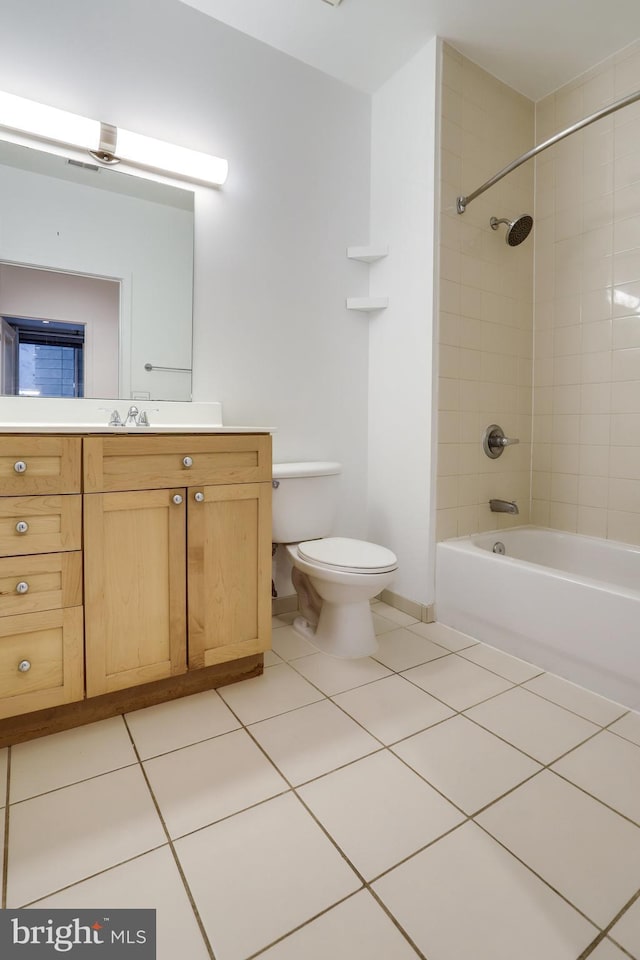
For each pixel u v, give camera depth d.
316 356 2.41
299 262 2.34
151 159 1.92
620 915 0.92
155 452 1.49
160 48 1.96
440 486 2.28
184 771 1.29
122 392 1.95
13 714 1.33
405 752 1.37
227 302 2.16
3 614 1.31
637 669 1.57
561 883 0.98
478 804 1.18
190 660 1.59
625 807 1.18
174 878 0.98
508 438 2.43
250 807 1.17
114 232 1.92
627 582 2.19
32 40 1.74
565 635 1.77
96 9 1.83
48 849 1.05
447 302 2.25
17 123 1.71
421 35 2.14
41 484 1.34
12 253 1.77
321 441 2.45
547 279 2.56
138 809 1.16
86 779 1.26
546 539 2.48
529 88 2.50
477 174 2.35
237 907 0.92
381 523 2.53
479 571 2.08
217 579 1.63
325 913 0.91
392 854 1.04
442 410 2.26
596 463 2.38
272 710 1.57
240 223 2.17
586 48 2.23
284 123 2.27
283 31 2.12
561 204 2.49
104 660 1.45
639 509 2.22
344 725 1.50
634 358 2.22
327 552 1.95
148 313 1.99
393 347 2.42
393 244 2.40
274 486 2.05
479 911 0.92
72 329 1.86
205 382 2.12
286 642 2.09
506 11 2.01
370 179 2.54
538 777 1.28
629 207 2.22
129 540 1.47
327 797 1.20
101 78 1.85
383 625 2.27
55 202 1.83
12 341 1.77
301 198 2.33
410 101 2.29
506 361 2.51
